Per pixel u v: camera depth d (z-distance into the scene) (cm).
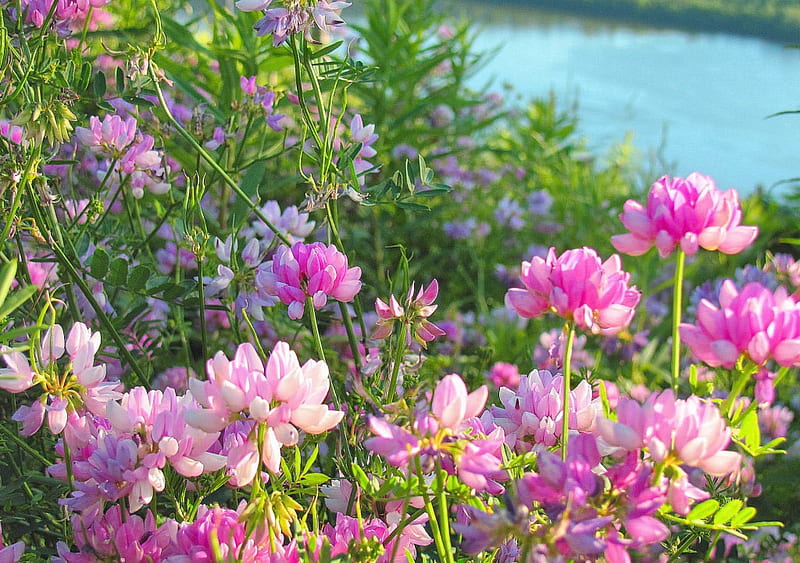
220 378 34
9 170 41
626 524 33
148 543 36
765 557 48
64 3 47
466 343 80
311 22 42
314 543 35
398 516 38
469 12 282
